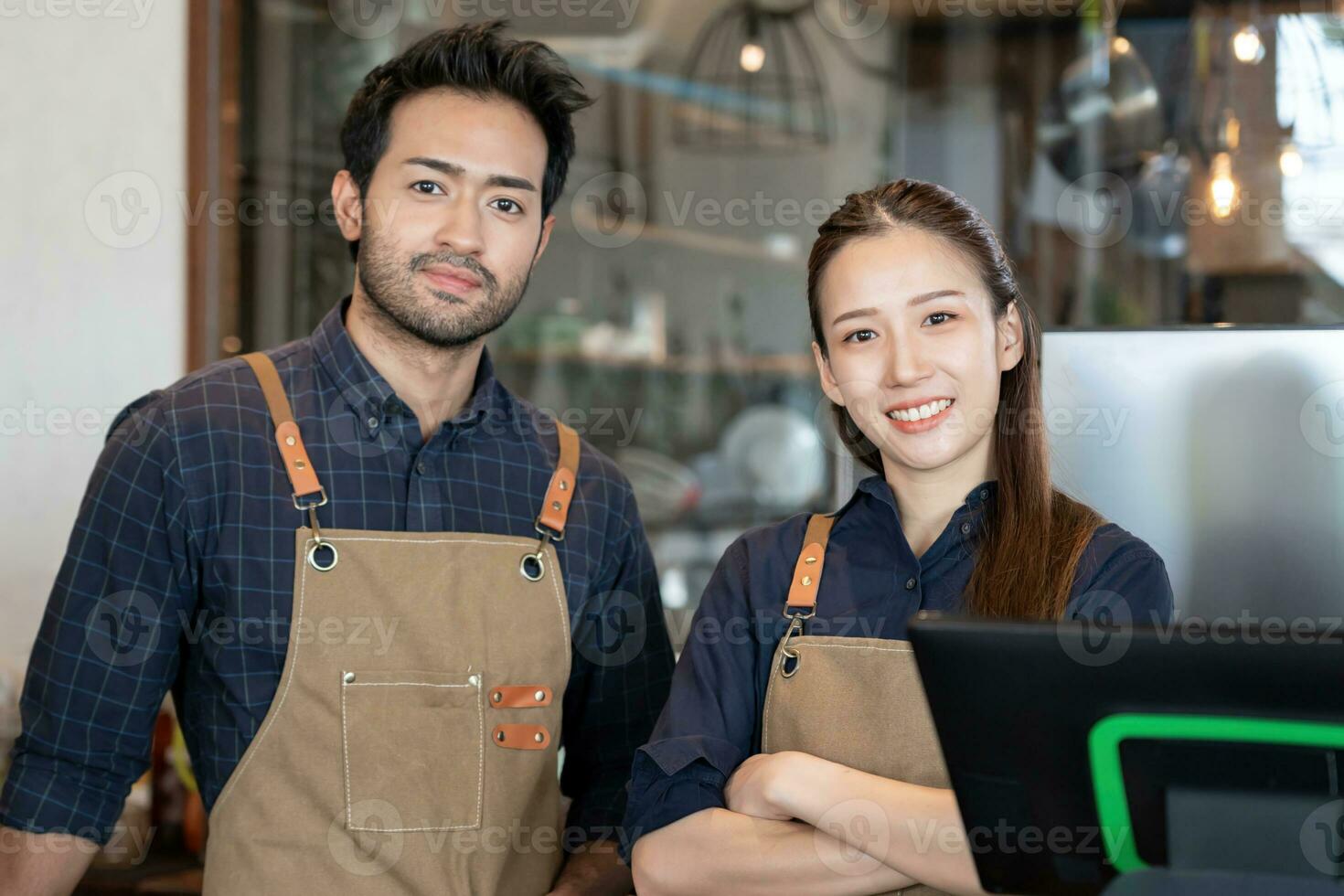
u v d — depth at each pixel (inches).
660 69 124.2
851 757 47.3
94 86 92.0
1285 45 106.7
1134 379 56.9
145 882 72.4
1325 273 108.1
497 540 56.4
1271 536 55.7
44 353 91.9
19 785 52.4
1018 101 121.7
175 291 91.5
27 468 91.4
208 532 53.6
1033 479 49.6
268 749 52.3
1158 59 113.3
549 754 56.9
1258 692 26.7
